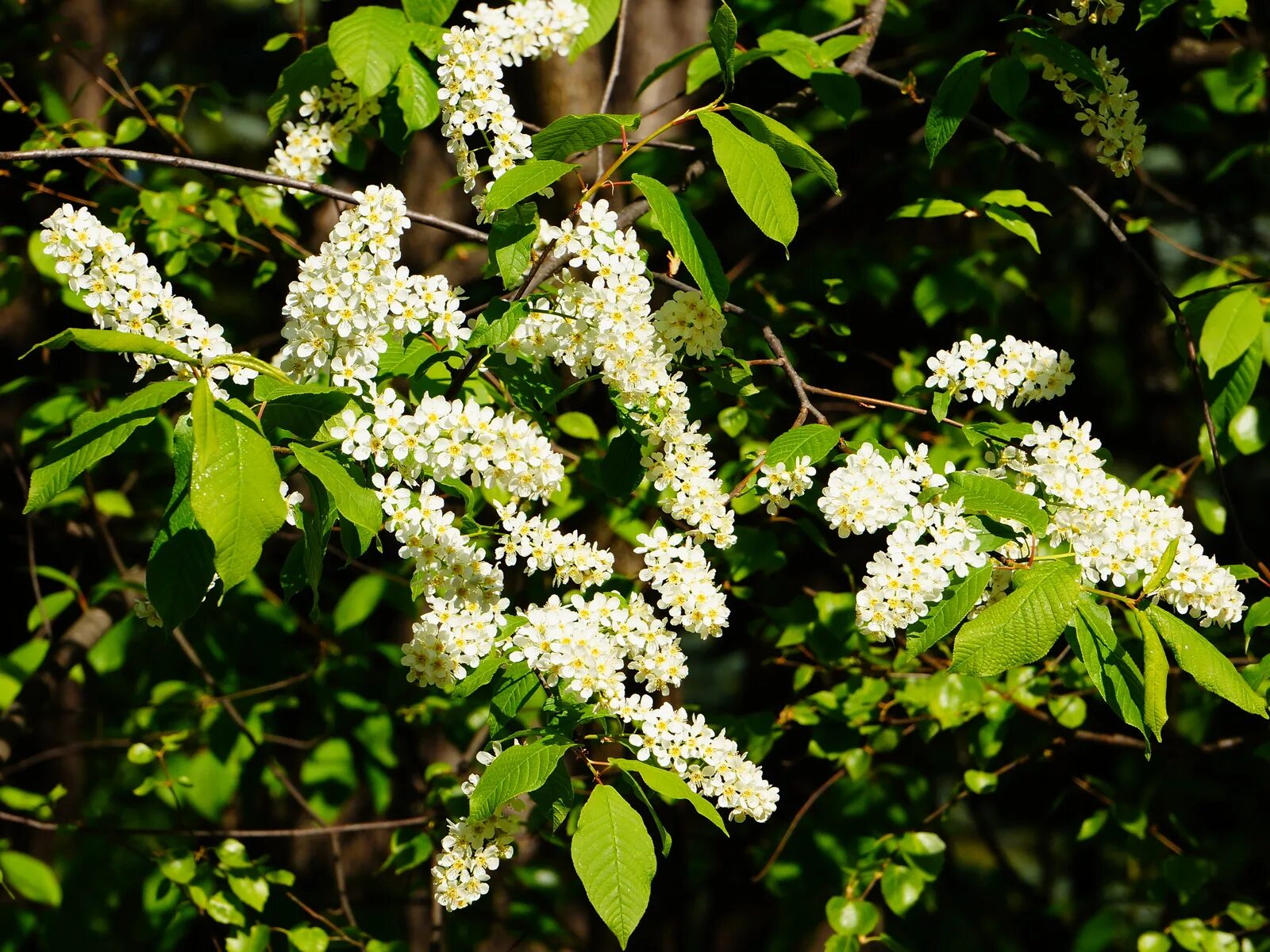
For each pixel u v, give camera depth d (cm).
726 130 176
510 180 173
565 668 174
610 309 193
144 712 362
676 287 221
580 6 222
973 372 201
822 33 331
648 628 183
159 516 399
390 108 259
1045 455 188
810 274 350
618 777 326
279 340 393
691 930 438
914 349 376
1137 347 442
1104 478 187
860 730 321
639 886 152
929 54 373
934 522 177
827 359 369
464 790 182
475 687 182
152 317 177
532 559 188
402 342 193
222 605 357
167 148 368
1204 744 358
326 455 155
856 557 377
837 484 178
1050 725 343
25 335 430
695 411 302
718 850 422
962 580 176
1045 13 343
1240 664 288
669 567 186
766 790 182
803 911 382
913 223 400
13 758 446
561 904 391
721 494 197
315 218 387
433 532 176
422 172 395
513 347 199
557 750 165
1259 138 381
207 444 133
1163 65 374
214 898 312
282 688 369
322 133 262
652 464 200
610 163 337
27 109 334
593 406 337
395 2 352
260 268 329
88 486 364
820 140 369
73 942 370
